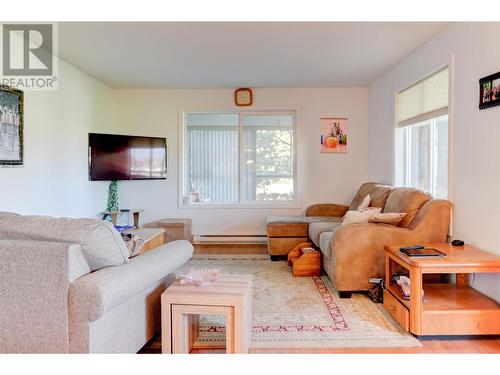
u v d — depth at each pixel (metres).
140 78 4.63
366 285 2.86
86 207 4.34
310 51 3.60
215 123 5.44
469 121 2.67
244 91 5.17
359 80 4.80
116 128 5.25
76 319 1.45
